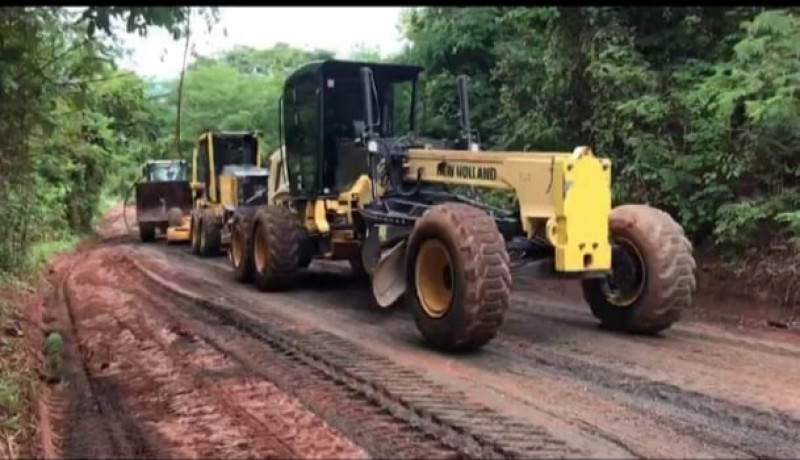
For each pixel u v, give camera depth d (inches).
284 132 402.9
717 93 329.1
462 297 240.7
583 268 251.4
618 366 230.8
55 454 169.2
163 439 176.6
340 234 366.9
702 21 389.1
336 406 194.7
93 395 216.2
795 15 339.6
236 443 171.5
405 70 373.7
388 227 308.7
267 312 333.7
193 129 1149.7
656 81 374.3
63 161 543.5
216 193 644.7
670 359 238.7
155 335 289.1
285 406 196.5
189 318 321.7
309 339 274.2
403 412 187.9
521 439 167.3
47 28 259.6
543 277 258.7
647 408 190.2
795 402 194.5
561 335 274.4
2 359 236.7
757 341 263.4
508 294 242.5
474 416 183.0
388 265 285.4
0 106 279.6
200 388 216.1
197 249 625.9
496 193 313.4
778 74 306.2
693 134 343.3
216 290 407.2
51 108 318.3
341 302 360.8
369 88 340.8
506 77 479.2
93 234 837.2
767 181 328.5
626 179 375.9
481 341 246.1
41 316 343.0
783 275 305.7
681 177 346.9
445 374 223.3
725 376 219.0
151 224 768.9
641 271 269.4
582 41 404.8
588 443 165.5
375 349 257.6
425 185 320.8
